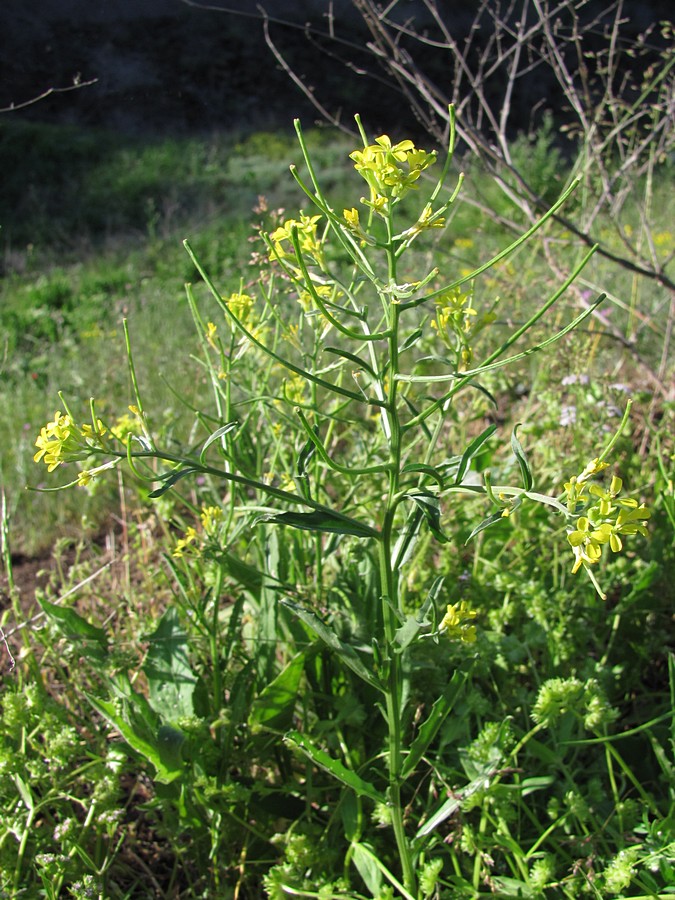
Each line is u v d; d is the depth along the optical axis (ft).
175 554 2.04
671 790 1.88
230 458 1.97
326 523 1.51
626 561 2.47
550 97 13.26
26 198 10.27
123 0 14.65
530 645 2.22
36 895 1.80
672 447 2.92
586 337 3.53
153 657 2.06
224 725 1.98
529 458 3.16
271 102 13.67
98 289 7.97
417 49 13.65
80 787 2.15
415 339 1.51
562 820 1.77
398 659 1.69
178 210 9.99
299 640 2.10
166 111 13.32
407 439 3.18
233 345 2.09
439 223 1.38
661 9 11.89
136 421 2.56
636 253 3.69
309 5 15.06
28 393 5.18
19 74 13.28
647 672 2.58
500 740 1.80
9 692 2.16
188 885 2.11
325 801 2.13
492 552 2.69
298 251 1.34
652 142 4.07
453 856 1.80
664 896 1.64
